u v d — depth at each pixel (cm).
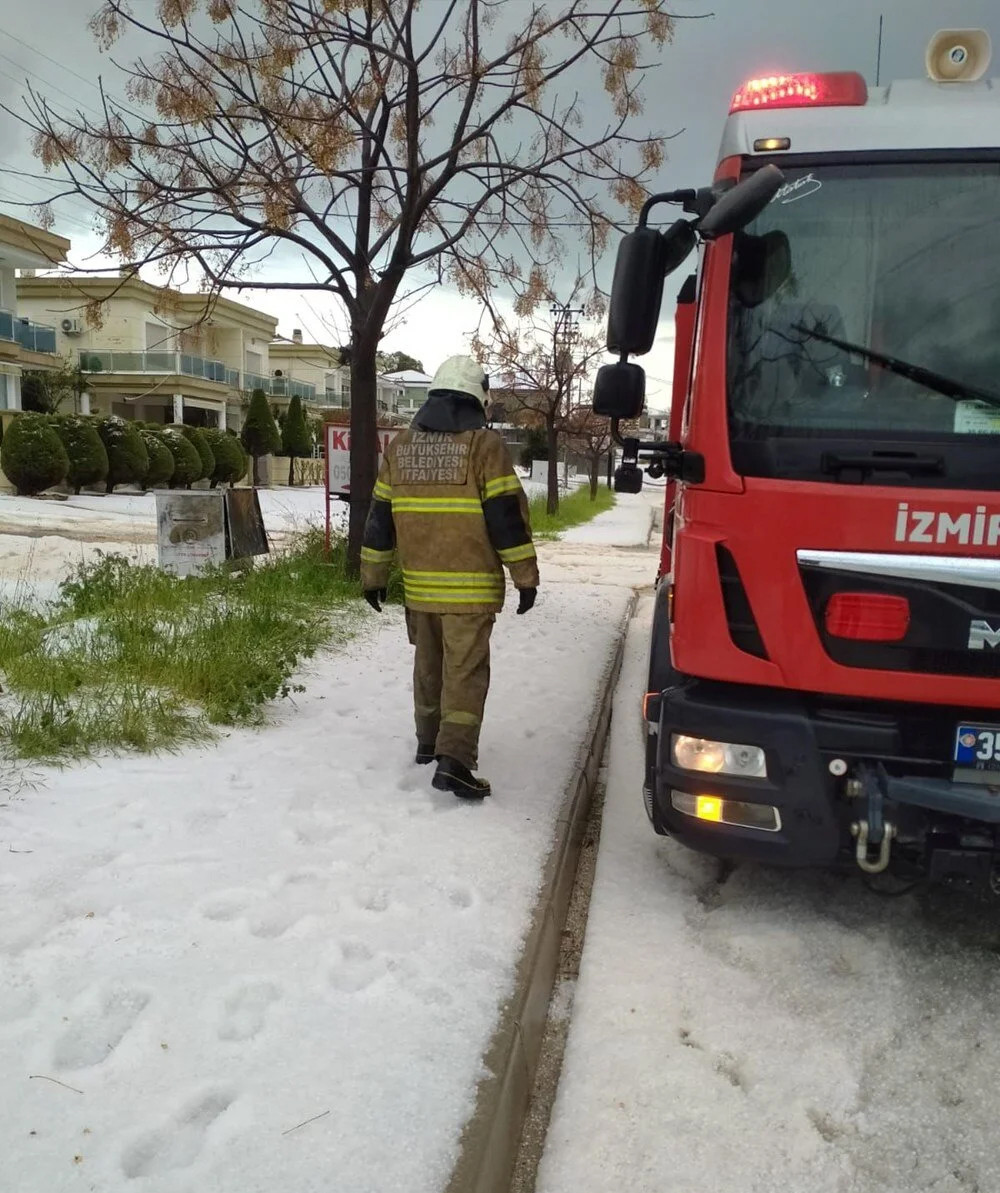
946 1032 301
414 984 296
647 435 613
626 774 554
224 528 1021
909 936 358
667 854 435
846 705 324
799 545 316
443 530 444
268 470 4150
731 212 321
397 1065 256
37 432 2330
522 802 459
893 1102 269
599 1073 279
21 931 309
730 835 333
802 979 328
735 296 337
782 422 326
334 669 703
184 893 344
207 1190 210
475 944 322
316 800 445
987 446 312
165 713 536
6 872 349
